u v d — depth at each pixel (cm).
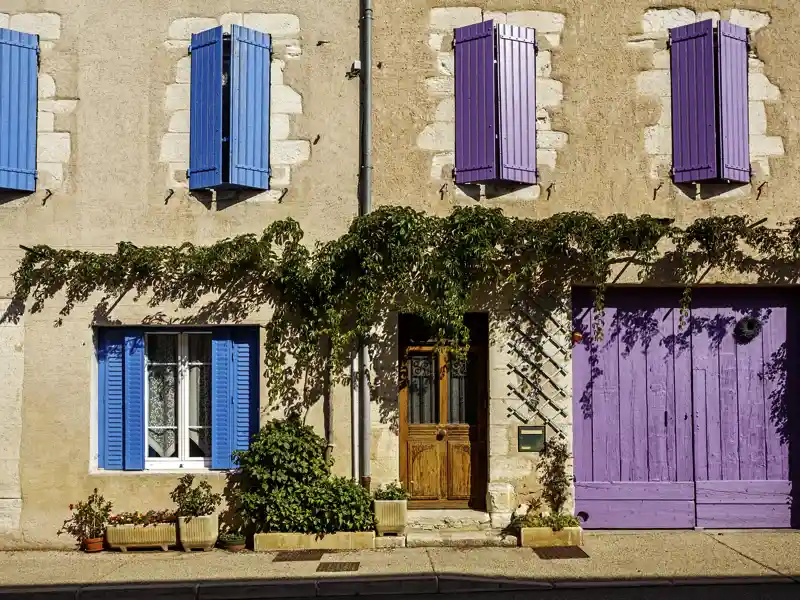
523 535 807
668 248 857
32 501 847
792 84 875
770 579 698
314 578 706
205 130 856
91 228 867
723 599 657
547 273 860
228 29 876
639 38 877
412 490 877
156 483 845
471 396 889
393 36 879
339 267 848
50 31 877
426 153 870
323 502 809
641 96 873
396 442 852
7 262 864
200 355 889
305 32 878
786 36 879
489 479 852
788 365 880
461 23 878
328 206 868
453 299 822
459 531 835
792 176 871
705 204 870
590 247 823
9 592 685
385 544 810
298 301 851
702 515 868
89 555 807
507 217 848
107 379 873
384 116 874
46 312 859
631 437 873
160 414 887
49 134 872
